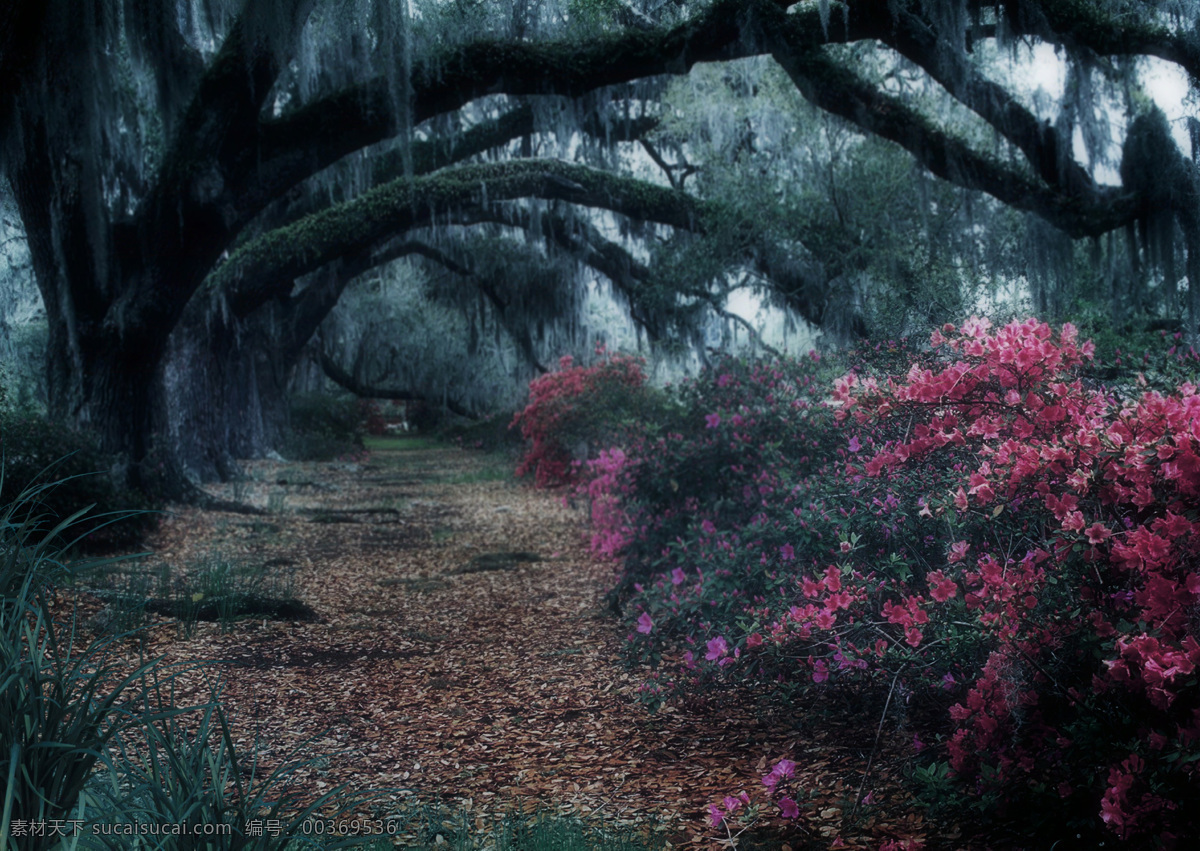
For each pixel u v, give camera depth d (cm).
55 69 838
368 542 960
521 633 568
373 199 1328
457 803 312
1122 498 253
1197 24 782
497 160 1523
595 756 356
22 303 1460
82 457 805
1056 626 261
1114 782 219
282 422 2053
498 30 1014
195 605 574
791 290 1147
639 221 1419
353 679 468
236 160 959
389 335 2722
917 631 278
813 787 310
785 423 549
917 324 507
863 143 1056
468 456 2511
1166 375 374
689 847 272
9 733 200
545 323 2092
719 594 396
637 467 601
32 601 244
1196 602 225
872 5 877
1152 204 856
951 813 277
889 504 351
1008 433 310
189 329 1376
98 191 922
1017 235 944
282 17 817
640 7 1061
